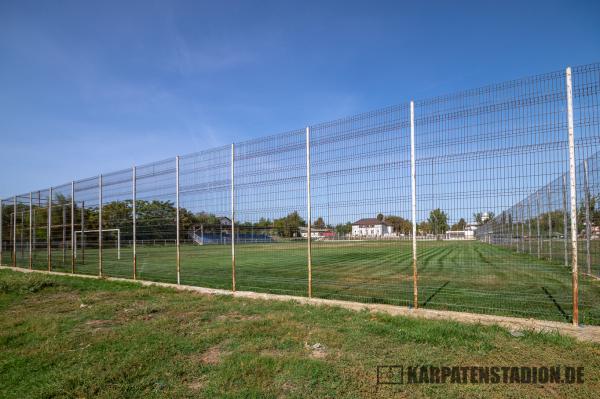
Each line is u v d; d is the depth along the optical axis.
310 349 5.33
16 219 20.19
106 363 4.93
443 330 5.84
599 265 11.27
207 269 16.30
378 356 4.97
